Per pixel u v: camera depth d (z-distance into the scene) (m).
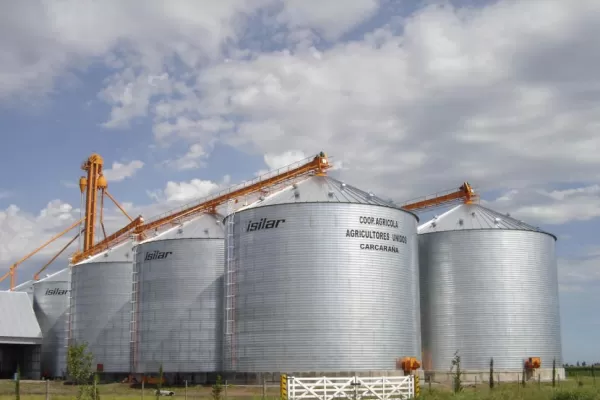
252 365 67.44
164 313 82.12
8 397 56.69
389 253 69.00
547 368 79.50
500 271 80.12
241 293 69.81
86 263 99.56
